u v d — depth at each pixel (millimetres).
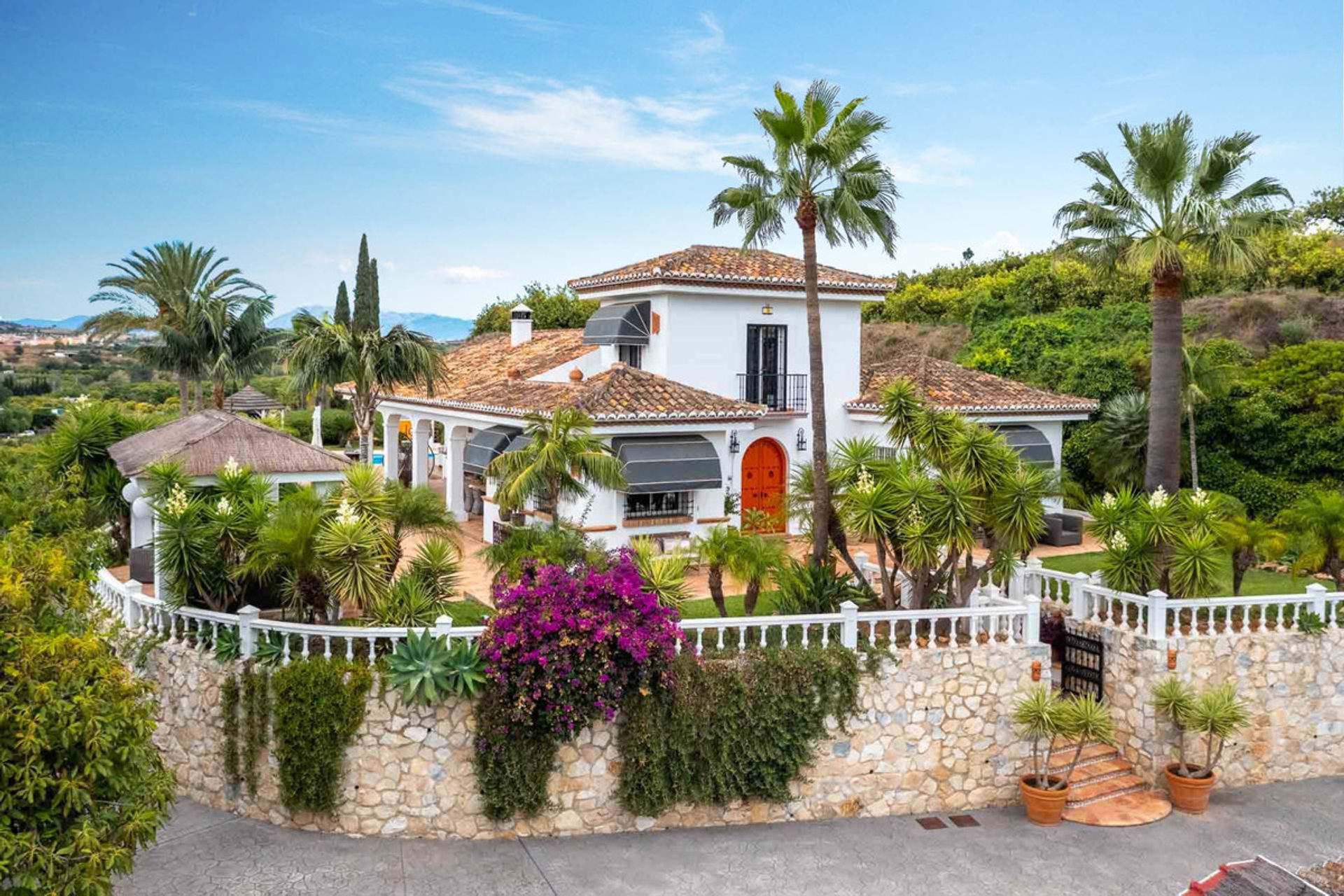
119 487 26422
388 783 14984
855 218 20062
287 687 15039
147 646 16578
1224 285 47312
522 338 42031
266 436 21312
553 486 20516
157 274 41156
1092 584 19969
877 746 16656
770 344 32500
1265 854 15523
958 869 14773
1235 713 16781
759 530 29812
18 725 9461
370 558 15820
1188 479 34375
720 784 15773
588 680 14633
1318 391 32438
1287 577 26062
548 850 14891
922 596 18500
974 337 50062
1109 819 16672
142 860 14125
